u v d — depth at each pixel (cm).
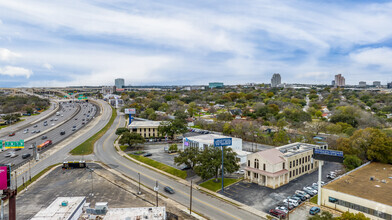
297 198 6512
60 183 7906
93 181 8088
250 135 14288
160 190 7362
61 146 12850
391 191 6028
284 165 7925
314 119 19700
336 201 6056
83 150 12006
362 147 9225
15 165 9812
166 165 9625
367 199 5547
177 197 6850
